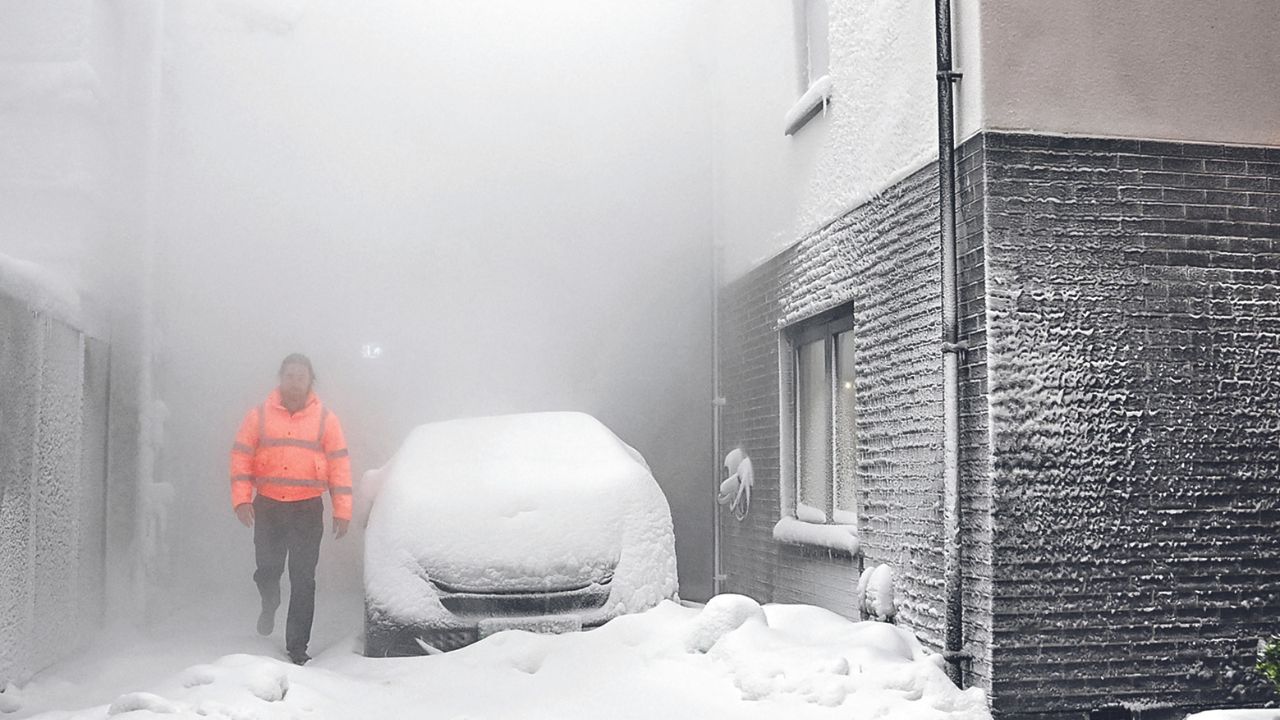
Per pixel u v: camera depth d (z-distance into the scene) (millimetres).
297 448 8211
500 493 7652
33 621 6973
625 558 7410
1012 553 5930
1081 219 6102
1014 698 5883
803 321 9133
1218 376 6137
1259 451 6133
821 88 8367
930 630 6602
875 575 7105
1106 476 6012
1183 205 6176
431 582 7246
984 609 5973
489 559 7270
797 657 6176
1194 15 6258
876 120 7535
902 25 7137
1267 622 6074
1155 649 5996
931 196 6762
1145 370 6086
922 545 6762
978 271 6098
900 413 7105
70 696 6695
